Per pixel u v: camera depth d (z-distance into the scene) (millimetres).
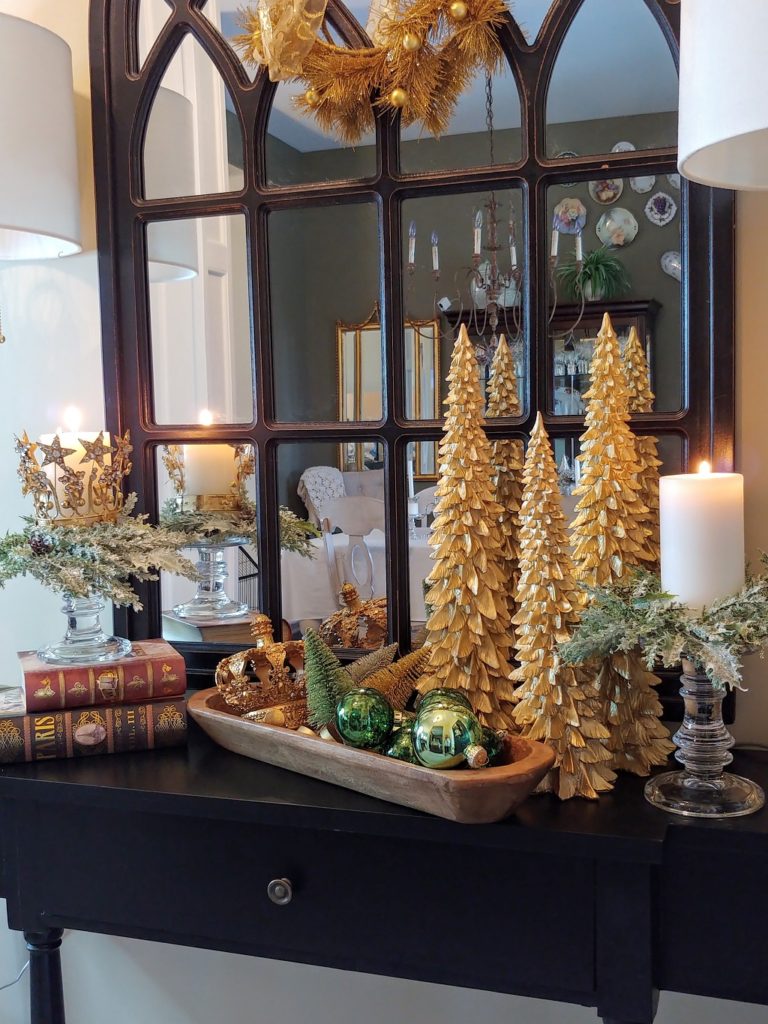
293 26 1089
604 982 943
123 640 1247
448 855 985
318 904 1034
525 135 1158
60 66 1271
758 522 1118
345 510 1273
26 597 1465
